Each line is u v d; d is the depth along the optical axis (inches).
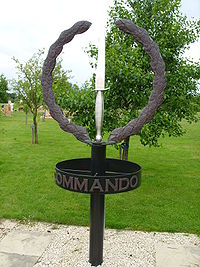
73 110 207.6
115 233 178.4
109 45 235.8
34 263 146.6
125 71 195.9
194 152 437.7
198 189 258.2
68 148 459.5
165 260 150.9
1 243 165.2
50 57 126.9
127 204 221.9
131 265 145.9
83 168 149.3
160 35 224.1
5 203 222.1
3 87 1227.2
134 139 560.1
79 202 225.9
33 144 490.3
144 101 211.8
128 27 119.5
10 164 341.4
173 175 302.5
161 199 232.5
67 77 482.9
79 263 146.3
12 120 974.4
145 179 285.6
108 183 116.9
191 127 808.3
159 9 222.8
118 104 225.3
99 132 129.3
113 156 400.8
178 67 228.1
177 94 223.3
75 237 172.9
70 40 126.0
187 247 163.5
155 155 411.2
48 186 263.0
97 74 124.4
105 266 144.1
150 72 226.2
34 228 183.9
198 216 201.0
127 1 237.6
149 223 190.2
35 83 479.2
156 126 219.8
